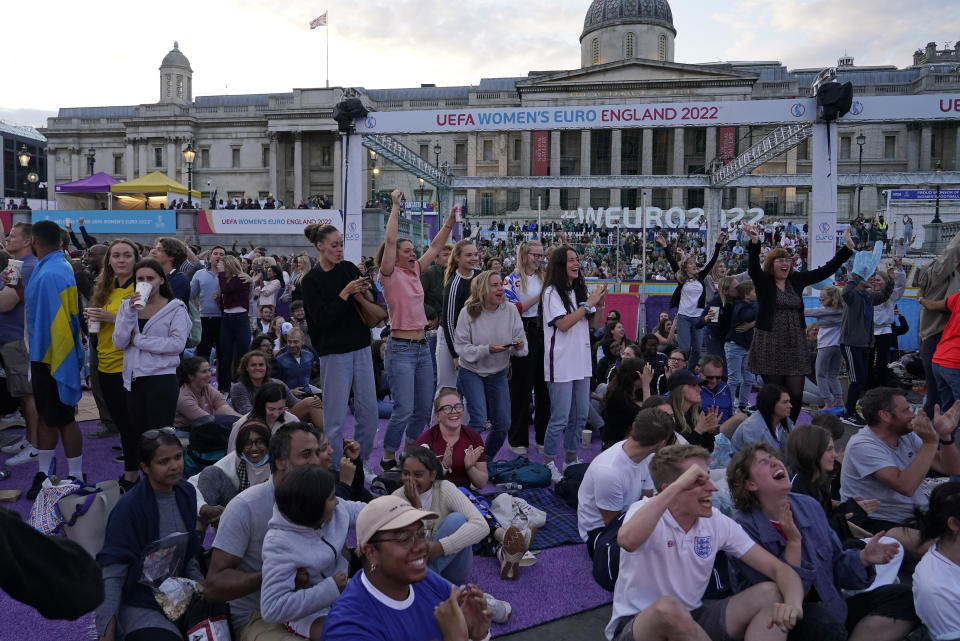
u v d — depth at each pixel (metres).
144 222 28.08
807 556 3.73
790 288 6.72
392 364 6.18
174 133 67.06
